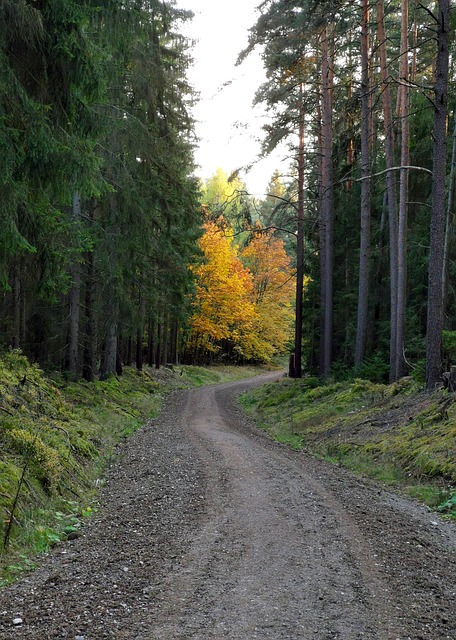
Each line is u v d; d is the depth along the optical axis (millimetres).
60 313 22266
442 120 15062
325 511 8445
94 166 9875
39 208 10891
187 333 50312
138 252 22562
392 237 21031
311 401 22406
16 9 8680
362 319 22609
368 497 9555
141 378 33625
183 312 33406
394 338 20844
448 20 14672
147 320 32188
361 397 19312
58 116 9898
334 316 33375
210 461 12508
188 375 44656
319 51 24766
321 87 26672
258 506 8750
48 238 11352
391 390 17875
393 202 21062
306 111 26109
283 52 22609
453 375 14578
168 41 21406
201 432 17609
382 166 26531
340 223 30266
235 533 7363
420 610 5105
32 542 7113
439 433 12258
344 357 31531
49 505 8516
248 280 54031
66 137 9656
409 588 5621
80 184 9828
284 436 17781
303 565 6188
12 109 9023
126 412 20375
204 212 27391
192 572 5977
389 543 7031
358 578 5824
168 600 5273
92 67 9789
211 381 46219
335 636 4555
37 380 14867
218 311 49219
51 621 4895
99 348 28828
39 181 9703
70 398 18438
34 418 12008
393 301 21016
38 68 9547
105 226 20922
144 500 9367
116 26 11805
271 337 59188
